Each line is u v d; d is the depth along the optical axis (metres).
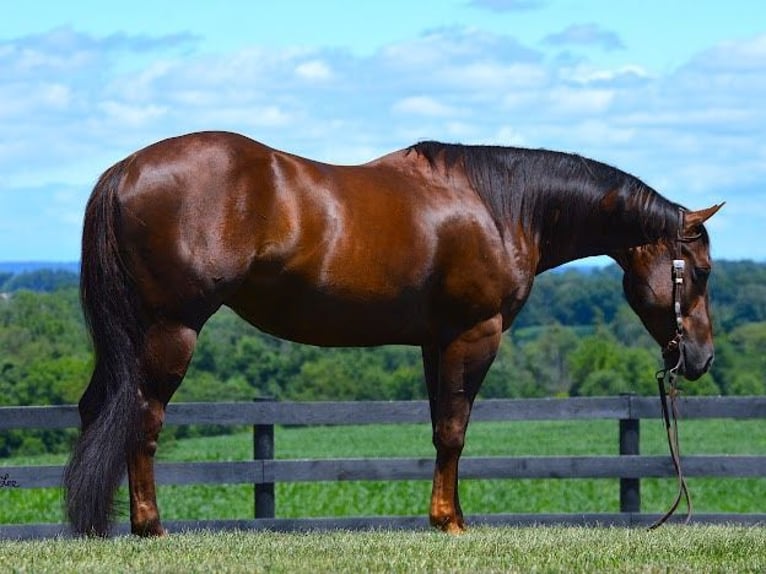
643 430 51.31
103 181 8.84
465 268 9.62
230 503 25.27
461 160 9.88
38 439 37.12
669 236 10.45
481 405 13.30
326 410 13.02
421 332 9.81
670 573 7.36
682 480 10.67
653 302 10.55
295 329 9.45
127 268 8.71
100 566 7.31
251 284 9.05
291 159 9.20
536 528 10.95
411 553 8.02
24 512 22.42
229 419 12.90
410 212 9.46
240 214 8.82
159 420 8.84
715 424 57.88
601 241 10.50
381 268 9.30
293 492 26.55
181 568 7.24
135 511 8.90
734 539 9.11
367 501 25.20
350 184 9.34
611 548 8.42
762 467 13.46
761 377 60.88
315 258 9.09
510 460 13.37
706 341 10.64
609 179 10.30
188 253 8.68
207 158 8.80
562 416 13.34
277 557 7.79
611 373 59.88
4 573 7.04
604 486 28.97
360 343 9.73
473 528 10.56
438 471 9.98
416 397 52.78
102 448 8.58
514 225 9.92
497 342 9.86
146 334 8.77
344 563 7.52
